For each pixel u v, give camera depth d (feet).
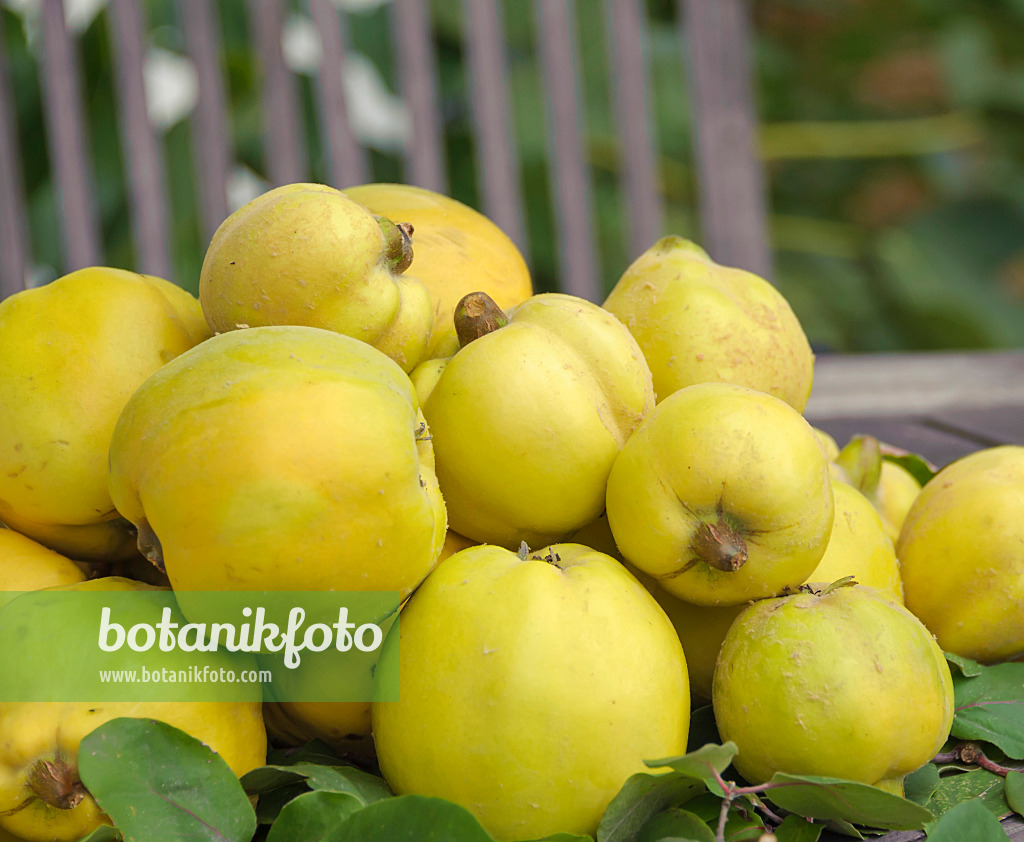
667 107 7.25
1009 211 7.93
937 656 1.97
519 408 1.99
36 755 1.87
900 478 2.53
